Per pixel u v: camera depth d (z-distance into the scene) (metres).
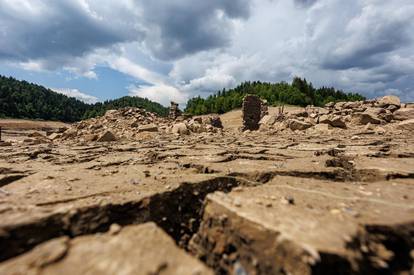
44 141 9.41
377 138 6.00
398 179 2.29
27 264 0.93
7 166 3.27
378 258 1.11
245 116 13.45
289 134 9.02
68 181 2.31
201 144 5.93
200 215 1.72
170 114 17.98
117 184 2.17
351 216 1.37
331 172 2.50
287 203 1.58
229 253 1.35
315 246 1.03
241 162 3.14
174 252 1.05
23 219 1.27
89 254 1.01
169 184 2.01
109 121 15.91
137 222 1.61
